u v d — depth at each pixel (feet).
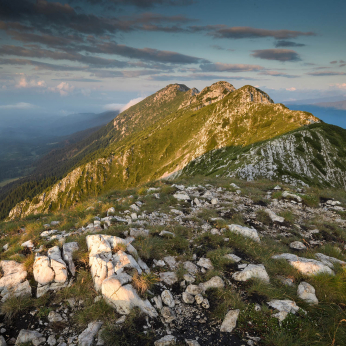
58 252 22.57
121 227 29.58
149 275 20.26
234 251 26.17
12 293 18.93
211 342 15.34
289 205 46.47
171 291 20.02
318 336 15.26
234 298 18.52
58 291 19.44
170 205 42.57
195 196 48.57
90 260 21.94
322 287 19.75
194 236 29.94
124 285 18.35
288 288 19.83
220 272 22.11
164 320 17.03
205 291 19.93
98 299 18.52
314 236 33.73
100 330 16.03
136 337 15.65
